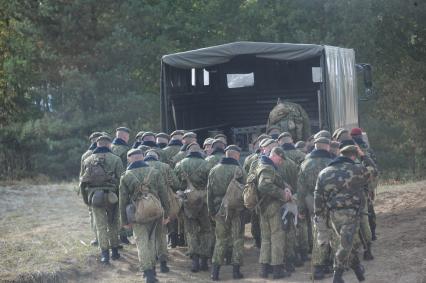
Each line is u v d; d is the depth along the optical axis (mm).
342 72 39094
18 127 70688
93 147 31297
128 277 27797
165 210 27016
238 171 27125
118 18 78000
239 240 27031
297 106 34844
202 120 41688
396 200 42406
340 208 22922
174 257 31281
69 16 75312
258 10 79375
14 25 73500
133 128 71688
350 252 23062
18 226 37688
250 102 43594
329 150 25969
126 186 26312
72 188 51656
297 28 78188
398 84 81938
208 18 81188
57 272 27500
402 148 78938
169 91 36469
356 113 44000
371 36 77500
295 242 27672
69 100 73438
